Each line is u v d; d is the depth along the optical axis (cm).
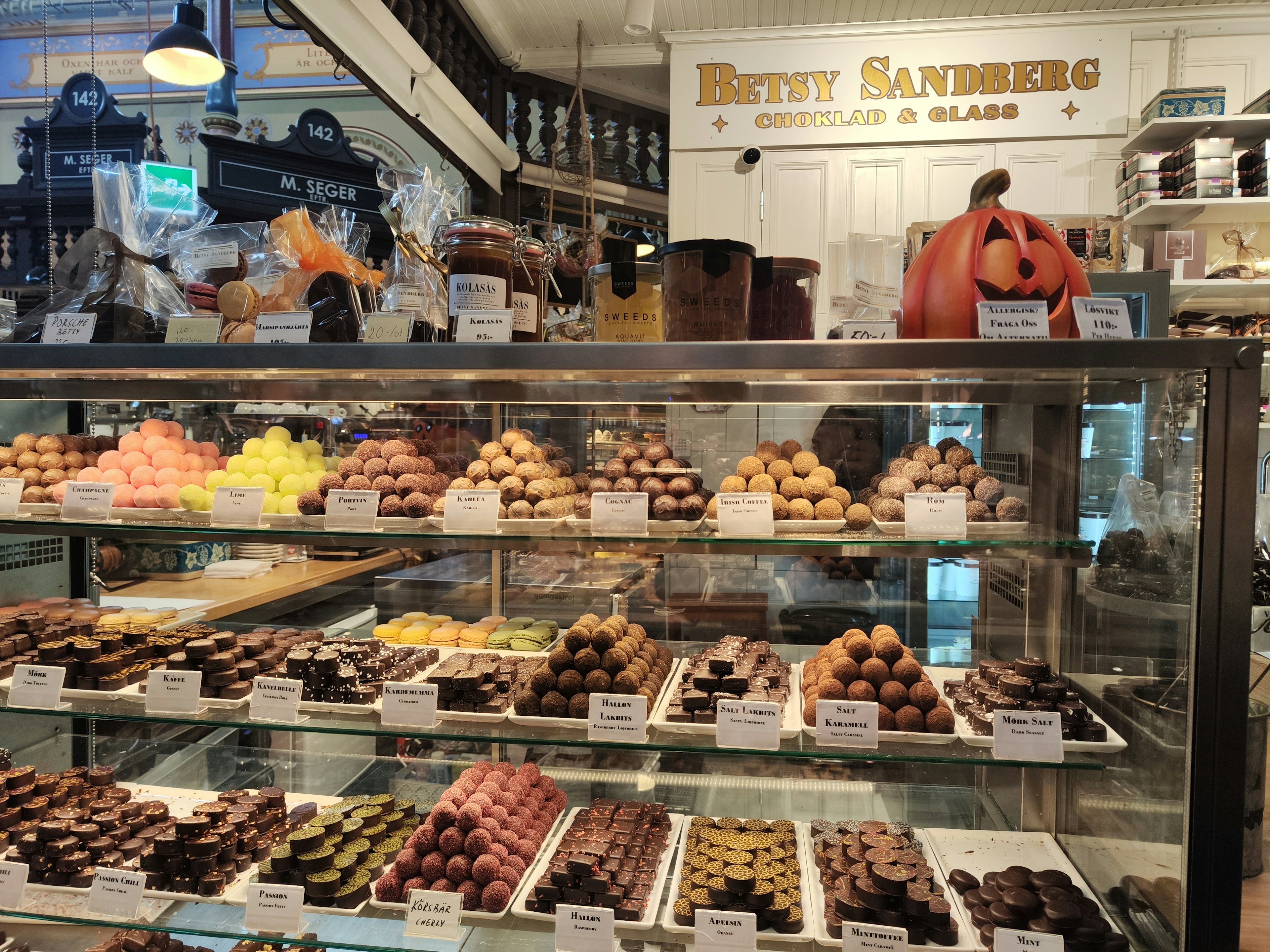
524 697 139
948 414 143
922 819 162
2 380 151
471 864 137
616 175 409
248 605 175
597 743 135
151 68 294
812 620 160
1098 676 135
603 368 119
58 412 170
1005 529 136
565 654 140
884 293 128
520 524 142
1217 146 322
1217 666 108
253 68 477
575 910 127
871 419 144
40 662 151
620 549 143
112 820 149
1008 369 113
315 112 402
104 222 161
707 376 124
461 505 144
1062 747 128
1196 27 354
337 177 409
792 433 146
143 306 149
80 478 157
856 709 131
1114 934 122
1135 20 356
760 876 134
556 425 152
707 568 162
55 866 142
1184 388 111
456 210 170
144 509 152
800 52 375
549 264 155
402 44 267
